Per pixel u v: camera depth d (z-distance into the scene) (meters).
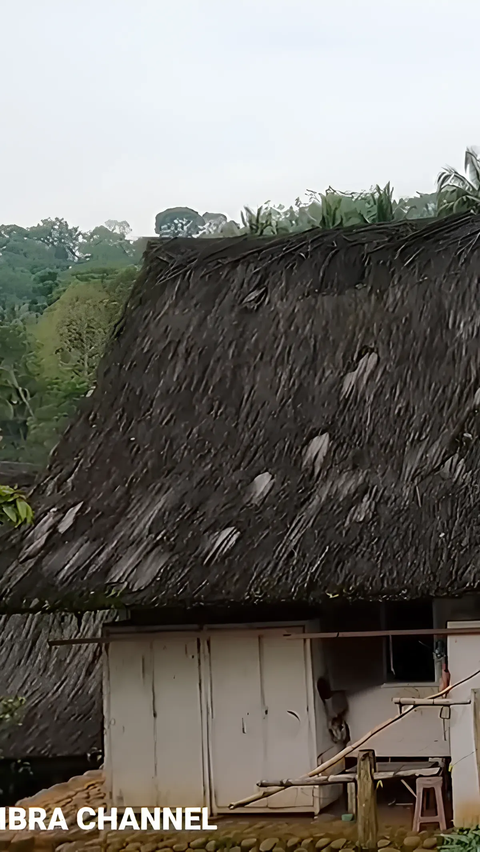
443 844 8.22
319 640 9.67
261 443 10.34
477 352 10.44
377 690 9.70
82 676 12.65
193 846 8.66
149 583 8.96
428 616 9.66
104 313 30.55
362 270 11.86
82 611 9.03
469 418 9.73
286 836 8.64
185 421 10.88
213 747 9.51
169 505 9.79
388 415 10.19
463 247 11.52
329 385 10.81
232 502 9.67
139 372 11.66
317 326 11.48
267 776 9.38
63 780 11.48
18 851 8.93
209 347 11.66
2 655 13.23
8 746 11.73
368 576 8.55
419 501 9.08
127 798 9.57
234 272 12.40
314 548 8.88
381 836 8.50
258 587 8.70
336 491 9.48
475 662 8.68
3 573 9.49
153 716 9.62
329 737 9.58
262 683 9.48
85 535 9.69
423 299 11.22
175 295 12.42
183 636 9.59
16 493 8.27
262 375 11.16
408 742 9.51
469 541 8.56
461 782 8.55
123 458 10.60
